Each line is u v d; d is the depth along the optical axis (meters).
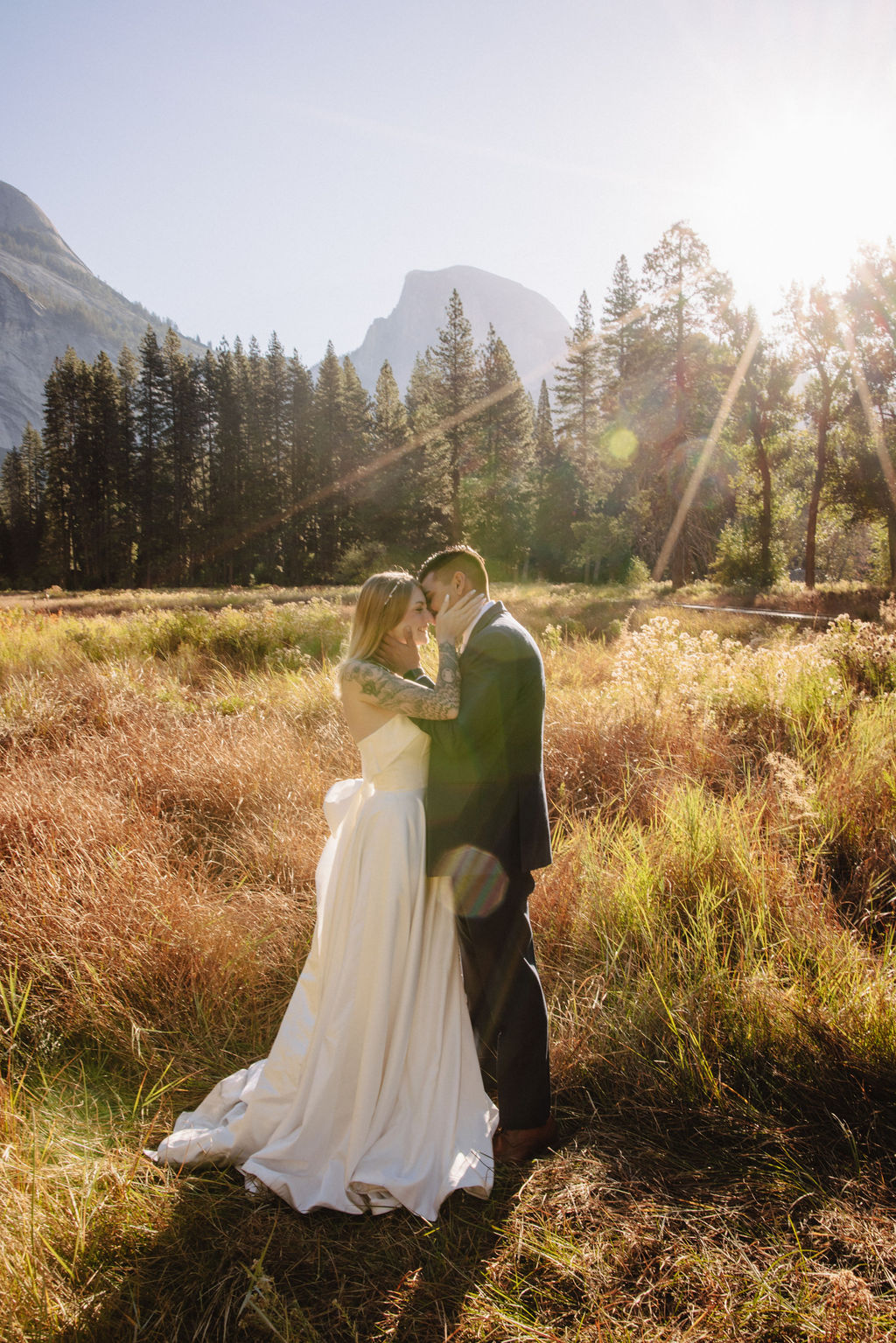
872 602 19.36
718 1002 2.59
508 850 2.22
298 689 6.80
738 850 3.36
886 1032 2.37
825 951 2.78
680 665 6.01
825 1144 2.18
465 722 2.14
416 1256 1.94
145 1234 1.95
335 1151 2.16
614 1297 1.77
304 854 3.76
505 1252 1.91
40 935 3.06
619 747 4.99
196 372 66.56
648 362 37.06
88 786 4.47
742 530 37.25
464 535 56.25
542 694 2.29
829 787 4.10
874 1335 1.61
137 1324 1.72
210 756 4.90
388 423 62.06
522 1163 2.21
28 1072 2.58
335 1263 1.92
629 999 2.71
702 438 35.78
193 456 66.69
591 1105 2.41
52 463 67.12
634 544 45.41
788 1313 1.67
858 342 31.78
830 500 34.88
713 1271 1.80
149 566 62.31
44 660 8.90
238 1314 1.77
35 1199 1.92
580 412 60.12
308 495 63.03
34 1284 1.76
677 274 35.81
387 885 2.16
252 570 62.38
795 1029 2.46
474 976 2.28
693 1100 2.33
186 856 3.97
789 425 35.62
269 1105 2.24
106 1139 2.30
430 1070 2.22
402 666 2.42
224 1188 2.16
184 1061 2.66
